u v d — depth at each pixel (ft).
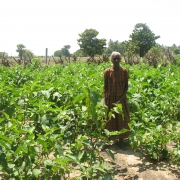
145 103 19.88
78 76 26.09
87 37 157.17
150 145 14.65
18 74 32.71
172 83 22.99
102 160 11.66
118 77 16.79
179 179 13.19
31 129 10.32
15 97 15.71
